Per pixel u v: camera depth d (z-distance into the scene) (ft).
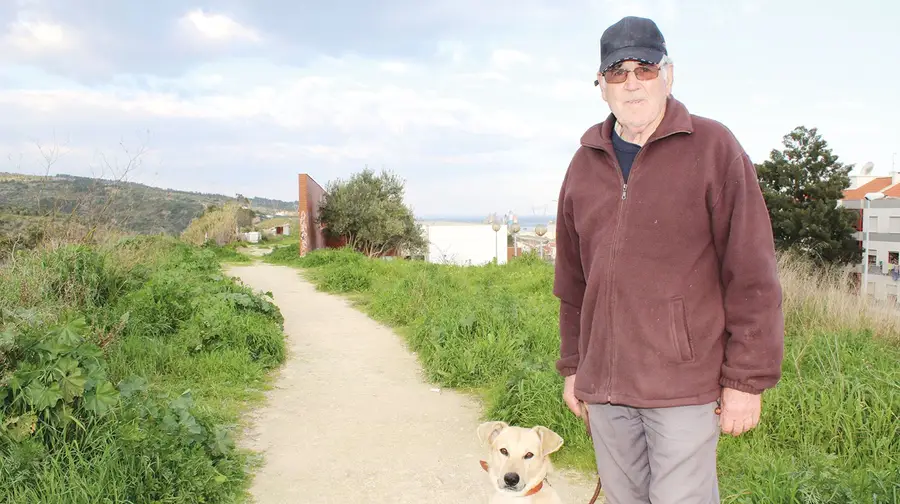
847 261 116.57
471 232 140.15
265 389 23.48
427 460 17.17
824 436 15.94
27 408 14.07
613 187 8.11
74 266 27.09
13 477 12.28
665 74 7.89
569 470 16.01
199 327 26.20
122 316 23.89
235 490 14.90
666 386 7.59
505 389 20.30
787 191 130.00
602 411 8.28
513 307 29.99
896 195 116.98
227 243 111.24
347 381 24.97
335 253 72.08
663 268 7.67
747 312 7.33
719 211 7.48
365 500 14.78
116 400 14.79
